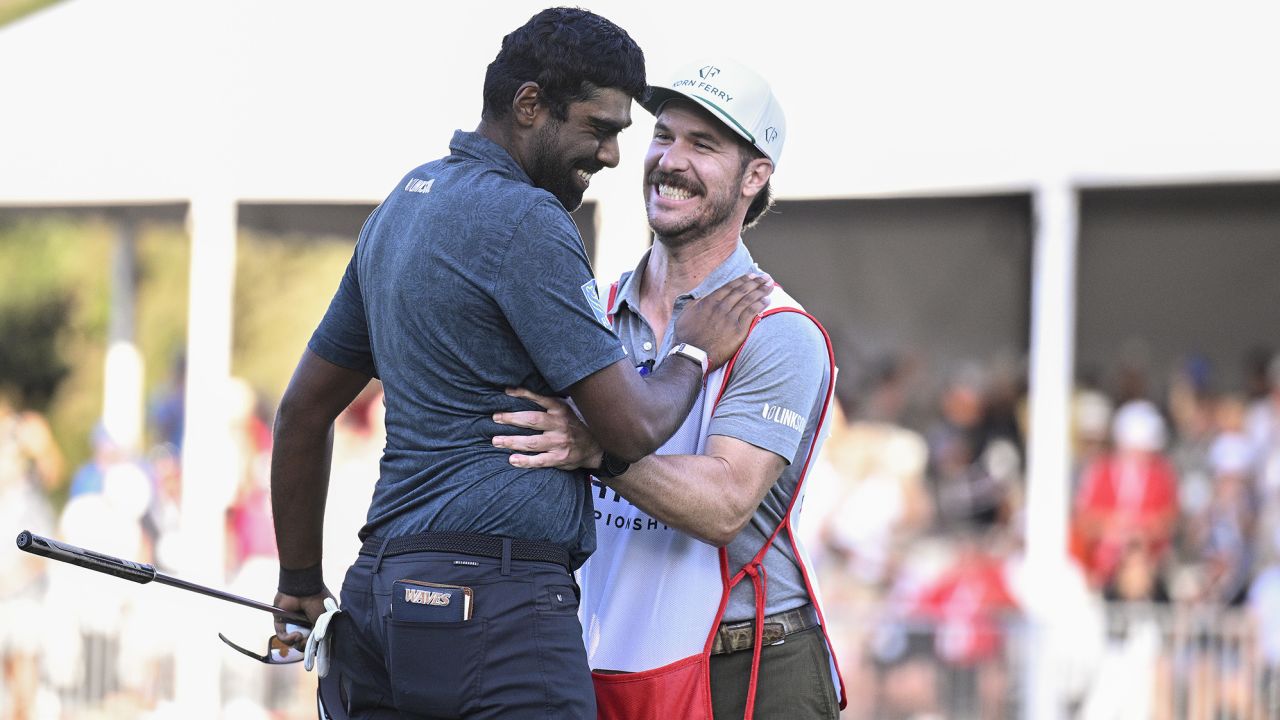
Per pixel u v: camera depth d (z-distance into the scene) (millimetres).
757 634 7406
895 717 16469
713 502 6922
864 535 20234
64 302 39688
